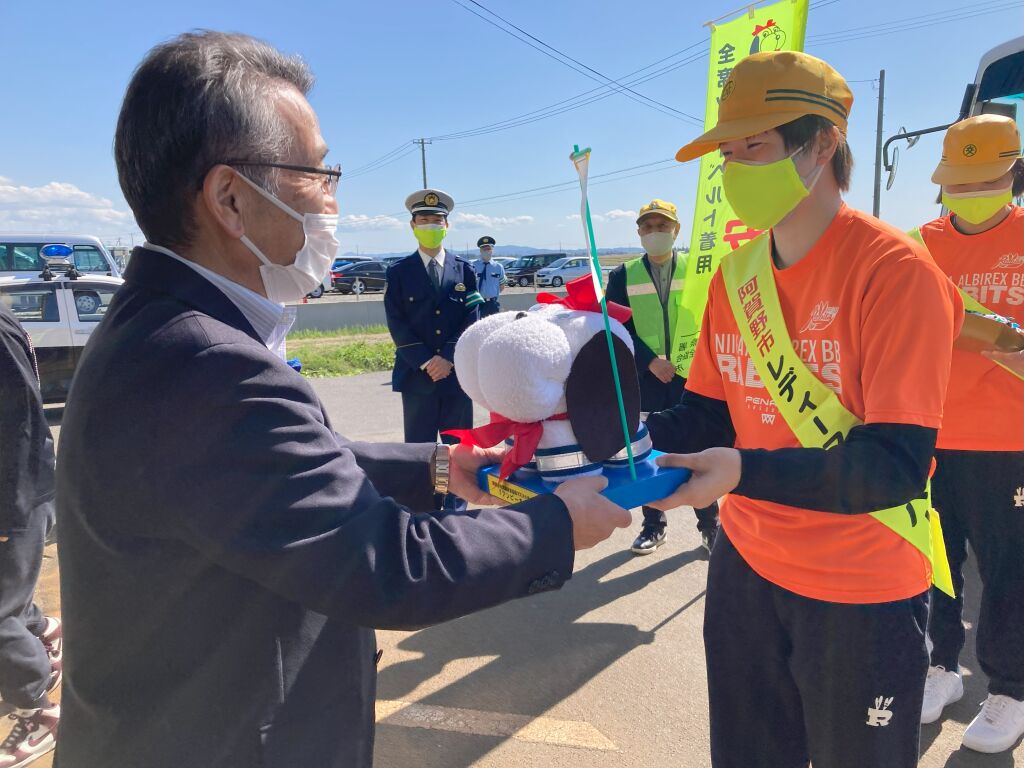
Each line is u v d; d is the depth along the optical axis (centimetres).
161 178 98
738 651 161
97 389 89
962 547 245
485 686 274
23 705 240
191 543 89
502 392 116
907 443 121
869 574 137
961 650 276
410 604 89
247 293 106
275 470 87
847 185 142
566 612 330
